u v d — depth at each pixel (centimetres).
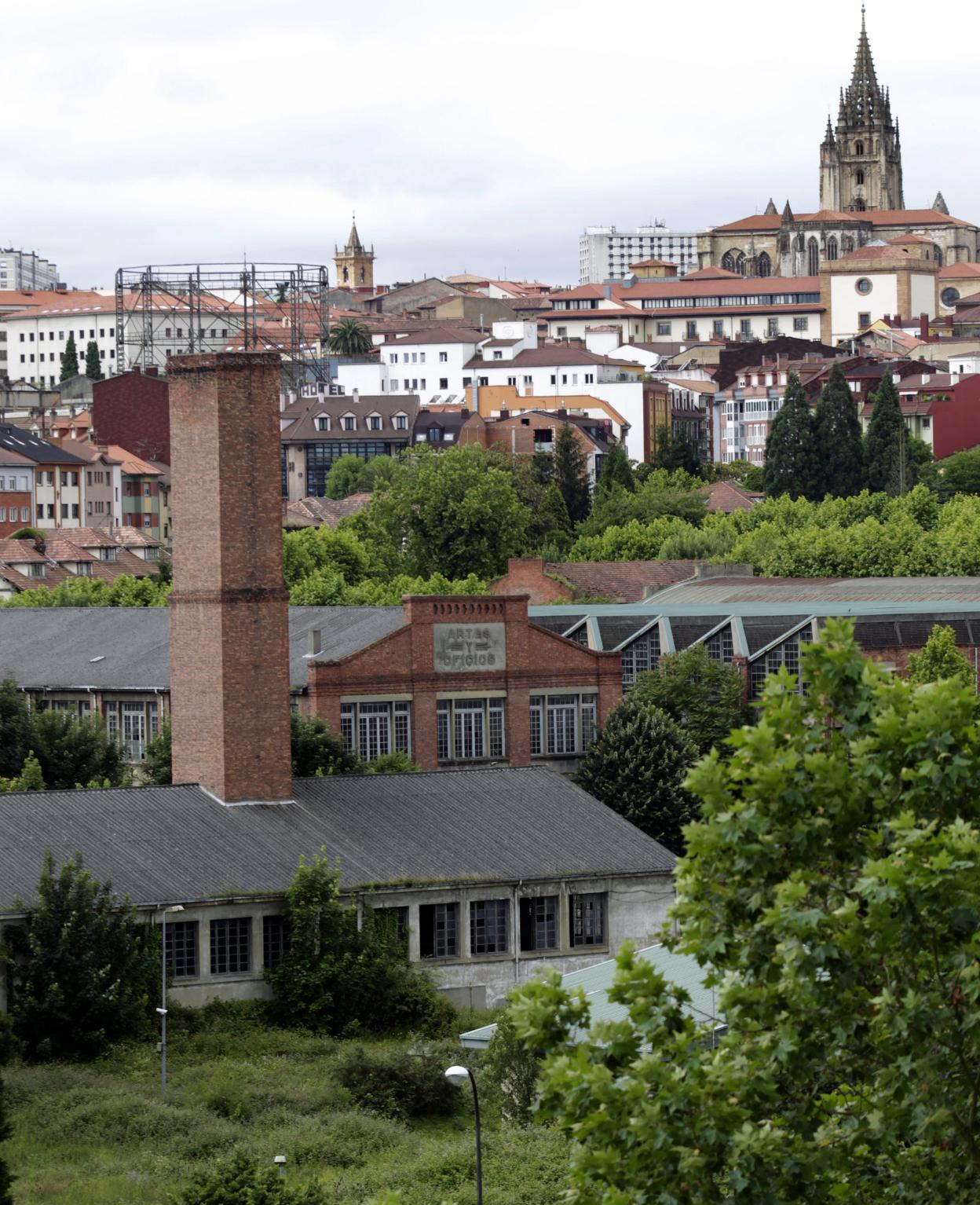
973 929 6625
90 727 19138
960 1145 6962
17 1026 13988
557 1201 11175
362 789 17038
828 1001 6700
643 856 16625
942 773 6794
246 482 16800
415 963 15662
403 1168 11862
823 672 7150
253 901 15075
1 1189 10625
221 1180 11006
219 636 16612
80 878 14300
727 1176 6812
